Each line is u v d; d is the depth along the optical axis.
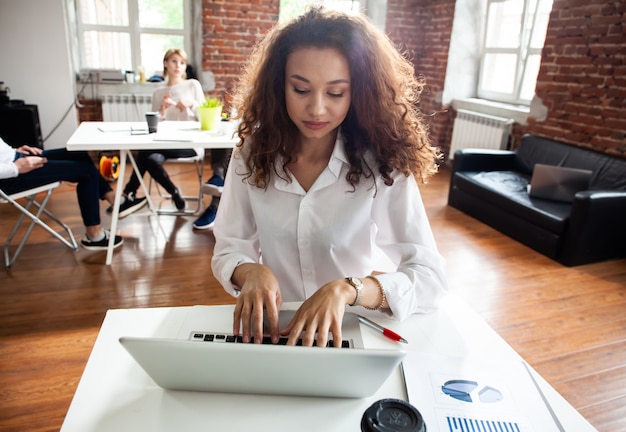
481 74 5.39
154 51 5.29
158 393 0.78
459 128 5.23
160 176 3.50
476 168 4.17
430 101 5.71
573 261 3.06
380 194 1.12
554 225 3.11
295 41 0.92
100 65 5.20
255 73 1.08
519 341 2.26
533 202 3.38
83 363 1.96
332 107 0.94
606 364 2.11
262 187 1.10
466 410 0.77
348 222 1.12
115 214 2.78
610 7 3.57
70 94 4.81
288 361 0.69
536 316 2.48
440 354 0.90
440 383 0.82
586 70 3.83
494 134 4.72
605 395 1.92
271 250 1.18
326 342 0.85
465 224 3.78
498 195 3.59
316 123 0.95
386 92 1.01
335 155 1.06
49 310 2.32
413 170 1.09
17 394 1.77
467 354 0.91
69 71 4.74
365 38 0.94
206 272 2.79
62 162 2.79
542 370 2.06
